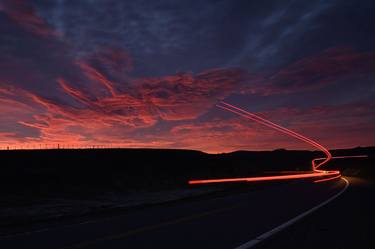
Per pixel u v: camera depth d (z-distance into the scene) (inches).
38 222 576.1
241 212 605.9
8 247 333.4
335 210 597.9
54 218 622.5
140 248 311.7
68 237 386.0
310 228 411.8
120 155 3161.9
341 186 1385.3
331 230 397.1
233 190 1358.3
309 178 2586.1
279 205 712.4
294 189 1289.4
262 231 396.2
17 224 557.9
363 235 364.8
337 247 306.5
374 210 590.6
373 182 1681.8
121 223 505.0
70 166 2455.7
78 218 607.5
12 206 991.0
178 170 2888.8
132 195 1492.4
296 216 525.3
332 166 7308.1
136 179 2187.5
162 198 1301.7
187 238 359.9
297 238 349.1
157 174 2551.7
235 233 386.0
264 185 1679.4
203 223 477.4
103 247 319.6
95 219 573.9
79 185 1760.6
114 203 1106.1
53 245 338.0
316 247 306.3
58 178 1862.7
